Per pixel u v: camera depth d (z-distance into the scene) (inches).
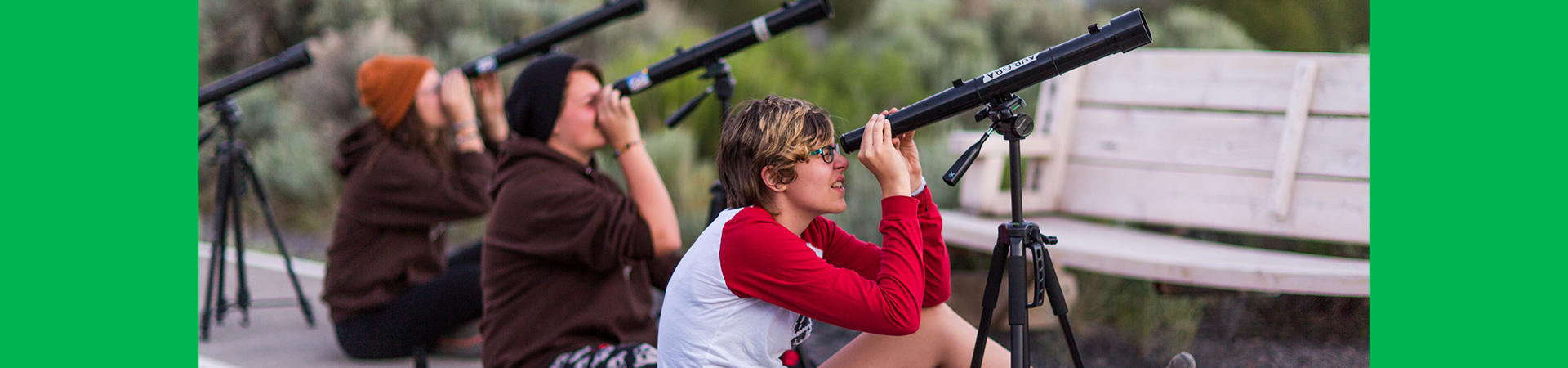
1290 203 201.6
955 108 111.0
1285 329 196.2
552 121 152.9
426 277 207.3
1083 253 190.7
